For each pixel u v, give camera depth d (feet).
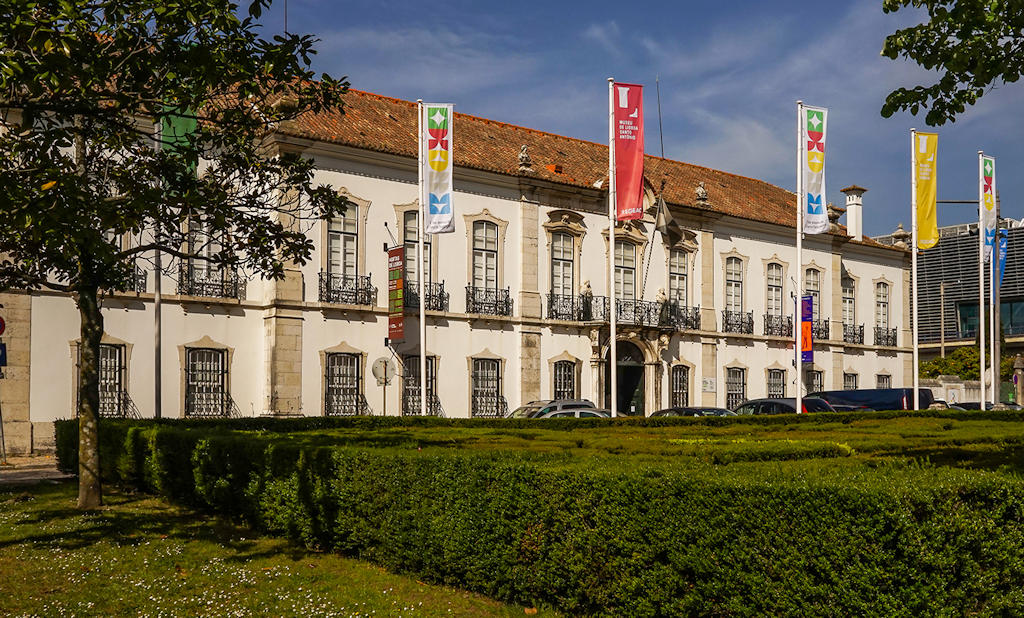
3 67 24.89
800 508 19.77
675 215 116.16
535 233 102.78
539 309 102.63
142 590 28.22
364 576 29.91
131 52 30.91
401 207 92.27
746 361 123.85
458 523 27.76
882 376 143.23
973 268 204.74
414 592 27.94
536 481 25.61
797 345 95.86
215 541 35.76
